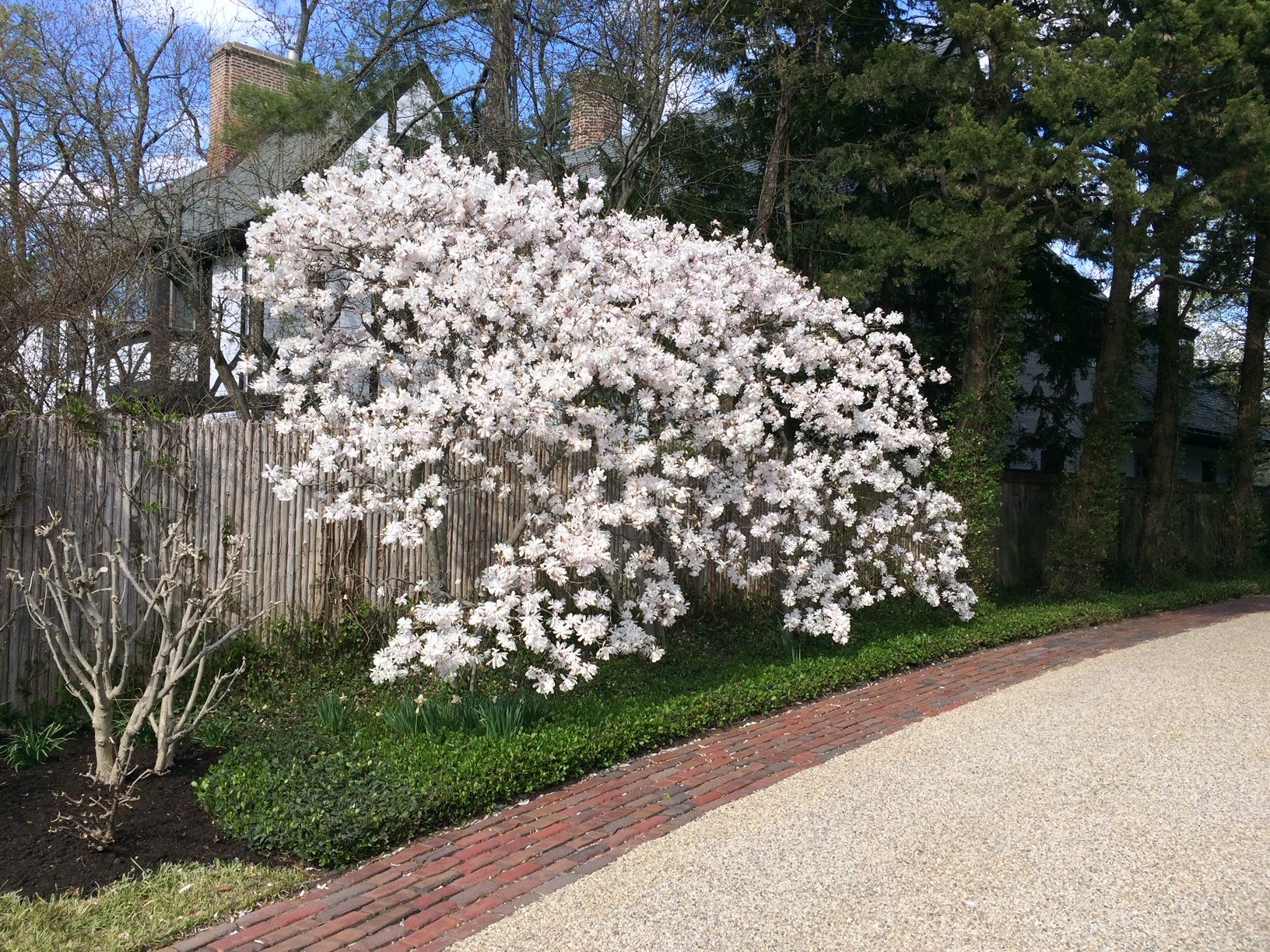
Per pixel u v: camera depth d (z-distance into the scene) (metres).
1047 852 4.27
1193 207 10.33
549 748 5.47
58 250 8.21
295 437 7.10
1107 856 4.23
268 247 6.99
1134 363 13.51
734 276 8.53
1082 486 12.98
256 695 6.51
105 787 4.85
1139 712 6.76
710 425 7.52
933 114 12.31
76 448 5.98
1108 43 10.26
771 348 8.45
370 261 6.54
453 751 5.29
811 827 4.62
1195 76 10.45
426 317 6.61
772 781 5.46
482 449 7.65
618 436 6.91
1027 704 7.08
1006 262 10.17
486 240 6.99
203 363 11.05
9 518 5.66
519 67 12.08
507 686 6.75
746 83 12.88
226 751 5.50
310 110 10.91
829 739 6.33
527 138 11.92
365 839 4.34
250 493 6.87
